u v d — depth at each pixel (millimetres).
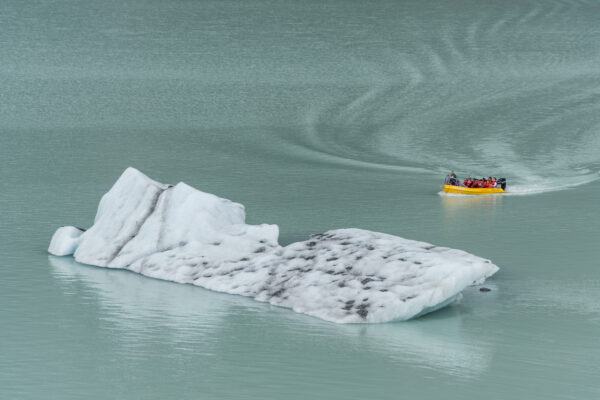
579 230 135250
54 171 188250
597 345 87625
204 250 109312
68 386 77750
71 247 118625
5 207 150250
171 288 103875
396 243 101250
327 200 159625
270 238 109750
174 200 115188
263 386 77688
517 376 80250
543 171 193375
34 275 109312
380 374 80250
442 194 166125
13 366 81938
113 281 106688
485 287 105062
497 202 158750
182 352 85188
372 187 173750
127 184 119688
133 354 84812
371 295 93375
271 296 98750
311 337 88500
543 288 105125
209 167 196500
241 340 87875
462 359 83750
